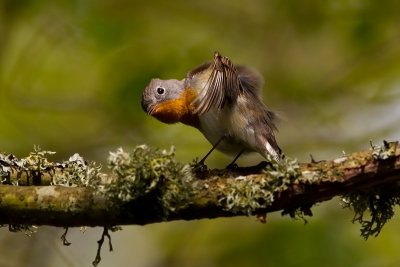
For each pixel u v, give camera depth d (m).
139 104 11.48
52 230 11.26
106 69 12.09
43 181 6.40
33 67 12.36
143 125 11.77
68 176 6.42
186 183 5.41
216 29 13.53
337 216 10.50
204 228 11.73
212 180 5.53
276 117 7.74
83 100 12.16
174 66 11.85
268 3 13.26
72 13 12.02
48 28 12.32
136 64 11.84
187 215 5.50
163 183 5.38
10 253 11.10
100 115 12.11
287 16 12.81
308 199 5.48
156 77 11.67
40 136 11.98
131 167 5.32
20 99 12.13
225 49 13.42
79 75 12.26
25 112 12.12
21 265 11.05
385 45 12.45
